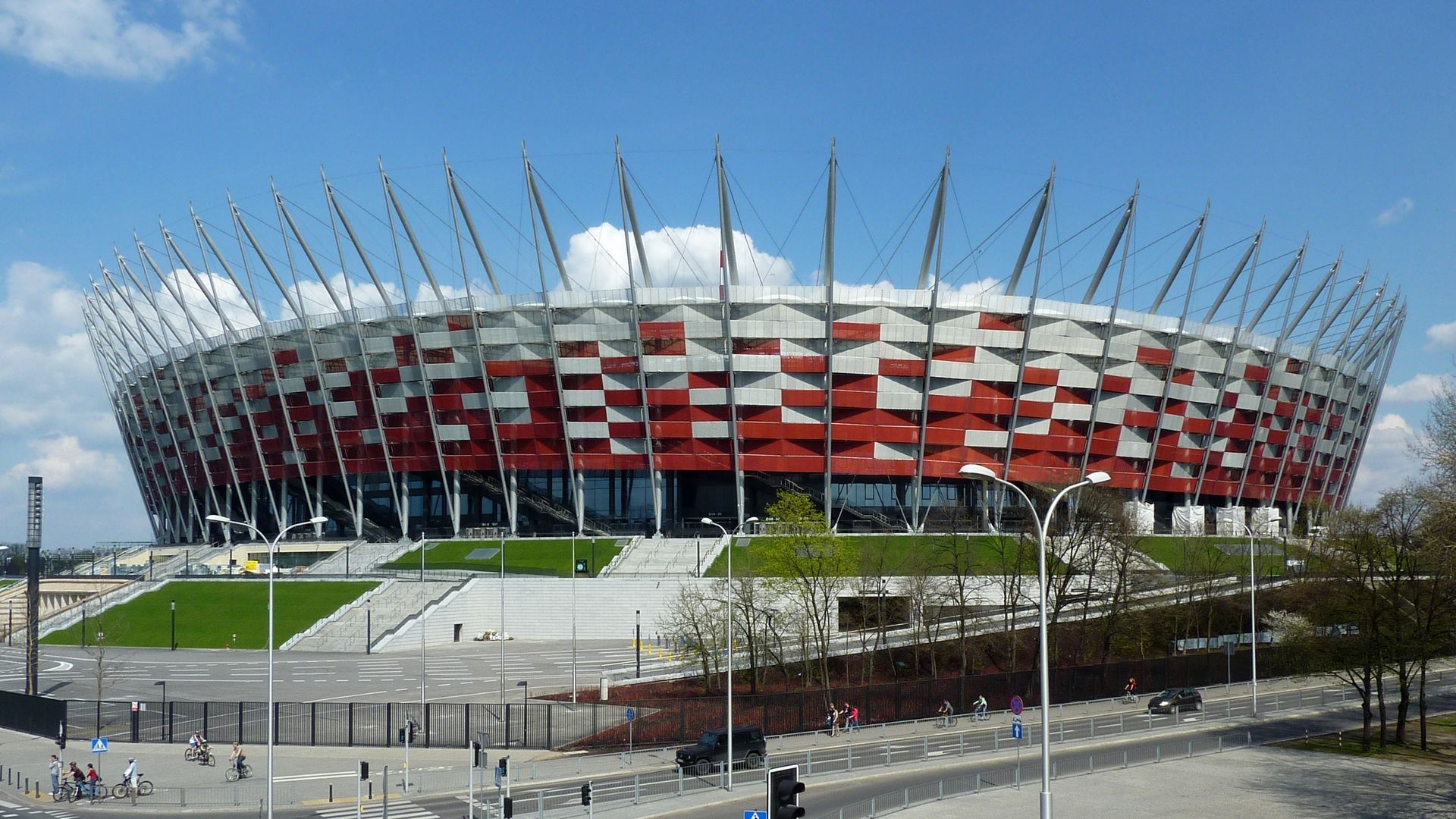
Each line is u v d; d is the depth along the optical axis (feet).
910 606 211.41
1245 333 344.28
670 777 117.60
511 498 330.95
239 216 343.87
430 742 139.64
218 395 367.86
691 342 311.68
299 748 140.26
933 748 137.08
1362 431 423.64
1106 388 324.80
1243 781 117.70
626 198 304.30
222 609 267.18
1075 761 126.11
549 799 107.76
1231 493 355.56
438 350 324.80
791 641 200.34
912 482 326.24
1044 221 303.07
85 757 139.13
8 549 481.05
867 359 310.65
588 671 202.49
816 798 108.68
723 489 338.34
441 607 250.57
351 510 351.05
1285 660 188.96
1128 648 222.48
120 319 405.59
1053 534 224.74
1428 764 128.77
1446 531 117.39
